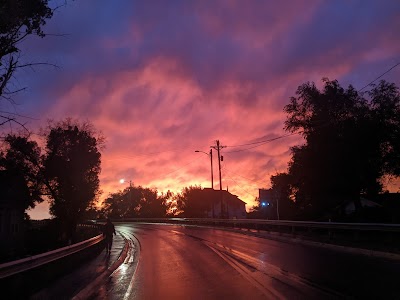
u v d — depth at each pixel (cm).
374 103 3048
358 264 1419
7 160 3609
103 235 2466
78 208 4172
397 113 2967
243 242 2591
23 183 3588
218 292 1049
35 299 975
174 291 1101
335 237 2444
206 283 1202
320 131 3186
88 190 4209
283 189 3888
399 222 2691
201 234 3612
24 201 3494
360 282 1079
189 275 1384
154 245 2752
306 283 1104
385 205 3509
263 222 3656
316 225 2631
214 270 1471
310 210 3725
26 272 1135
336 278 1156
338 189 3175
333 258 1612
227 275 1333
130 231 4700
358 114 3088
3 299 970
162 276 1398
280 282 1140
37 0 1389
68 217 4088
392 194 3944
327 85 3262
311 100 3241
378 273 1212
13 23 1355
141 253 2278
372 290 970
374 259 1529
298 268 1390
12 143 3588
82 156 4147
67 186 4078
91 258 1962
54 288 1124
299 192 3553
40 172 3891
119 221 8212
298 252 1894
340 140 3042
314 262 1522
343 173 3070
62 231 4138
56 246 3222
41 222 5062
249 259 1720
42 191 4009
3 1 1270
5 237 3098
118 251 2328
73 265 1634
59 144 4075
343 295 932
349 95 3170
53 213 4297
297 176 3375
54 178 4050
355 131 2997
